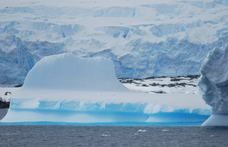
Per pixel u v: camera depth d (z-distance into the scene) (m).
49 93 140.75
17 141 100.94
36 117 134.38
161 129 119.06
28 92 142.62
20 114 136.50
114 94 143.88
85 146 94.62
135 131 116.00
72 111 134.25
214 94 115.75
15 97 137.38
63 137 106.50
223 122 119.44
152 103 130.88
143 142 99.25
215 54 112.12
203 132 112.00
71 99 132.50
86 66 161.88
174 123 131.75
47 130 118.31
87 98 133.88
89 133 112.75
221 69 110.62
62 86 152.00
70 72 156.75
